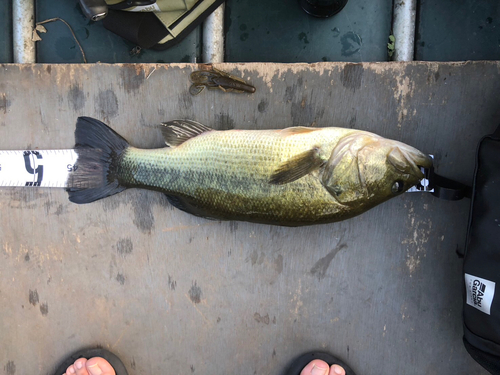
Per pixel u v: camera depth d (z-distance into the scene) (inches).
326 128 20.1
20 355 24.1
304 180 19.7
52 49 25.0
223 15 24.9
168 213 23.4
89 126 22.2
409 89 22.7
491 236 20.2
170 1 22.7
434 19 24.9
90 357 23.8
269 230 23.5
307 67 22.7
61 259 23.7
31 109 23.0
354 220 23.4
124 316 23.9
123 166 21.7
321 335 23.9
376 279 23.6
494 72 22.6
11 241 23.6
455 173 22.9
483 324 20.6
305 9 24.3
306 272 23.6
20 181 22.9
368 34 25.0
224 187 20.4
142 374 24.2
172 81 22.9
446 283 23.4
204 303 23.8
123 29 23.4
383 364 23.9
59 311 23.9
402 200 23.3
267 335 23.9
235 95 22.9
